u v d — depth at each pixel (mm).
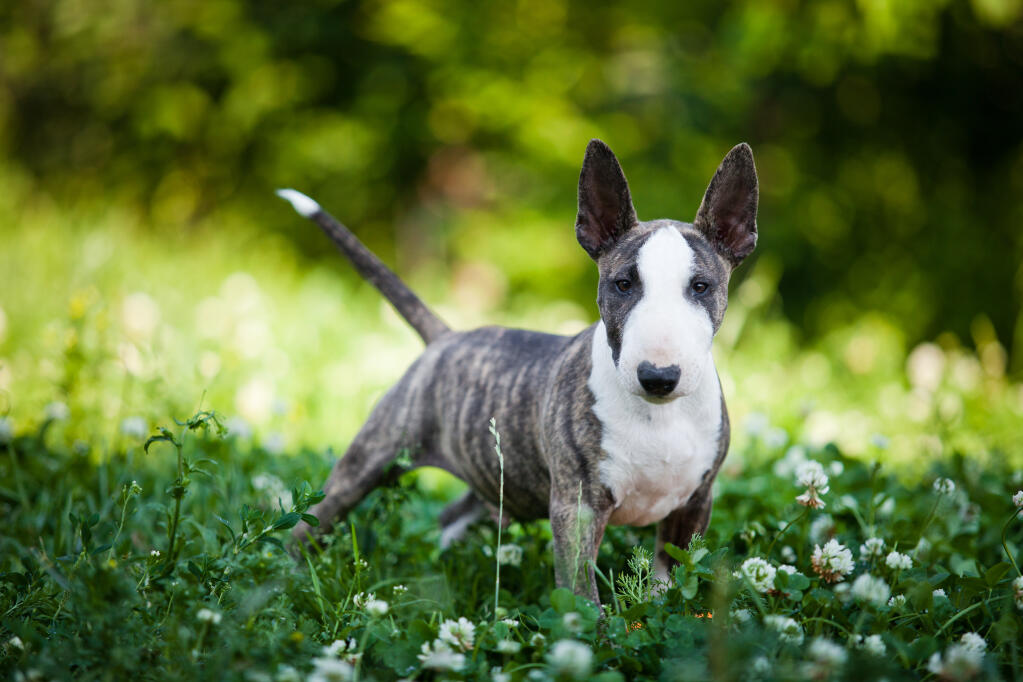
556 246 12586
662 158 12438
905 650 3135
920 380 7812
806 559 4117
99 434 5688
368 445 4605
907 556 3637
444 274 13102
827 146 12508
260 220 13648
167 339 7191
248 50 12922
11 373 6785
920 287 12219
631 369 3424
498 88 12586
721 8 12391
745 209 3859
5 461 5078
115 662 2902
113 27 13453
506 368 4246
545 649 3234
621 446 3725
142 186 14078
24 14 14141
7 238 9820
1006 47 11156
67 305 7184
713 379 3836
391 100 12961
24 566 4020
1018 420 7184
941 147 12242
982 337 11336
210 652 3117
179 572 3326
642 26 12594
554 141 12500
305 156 13086
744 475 5586
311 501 3465
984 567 4090
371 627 3350
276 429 6598
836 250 12539
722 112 12266
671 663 3061
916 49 10398
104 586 3062
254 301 8312
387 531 4715
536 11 12812
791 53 11070
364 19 13008
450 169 13203
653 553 4176
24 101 14648
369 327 9523
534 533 4754
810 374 8781
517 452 4121
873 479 4297
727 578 3312
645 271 3572
